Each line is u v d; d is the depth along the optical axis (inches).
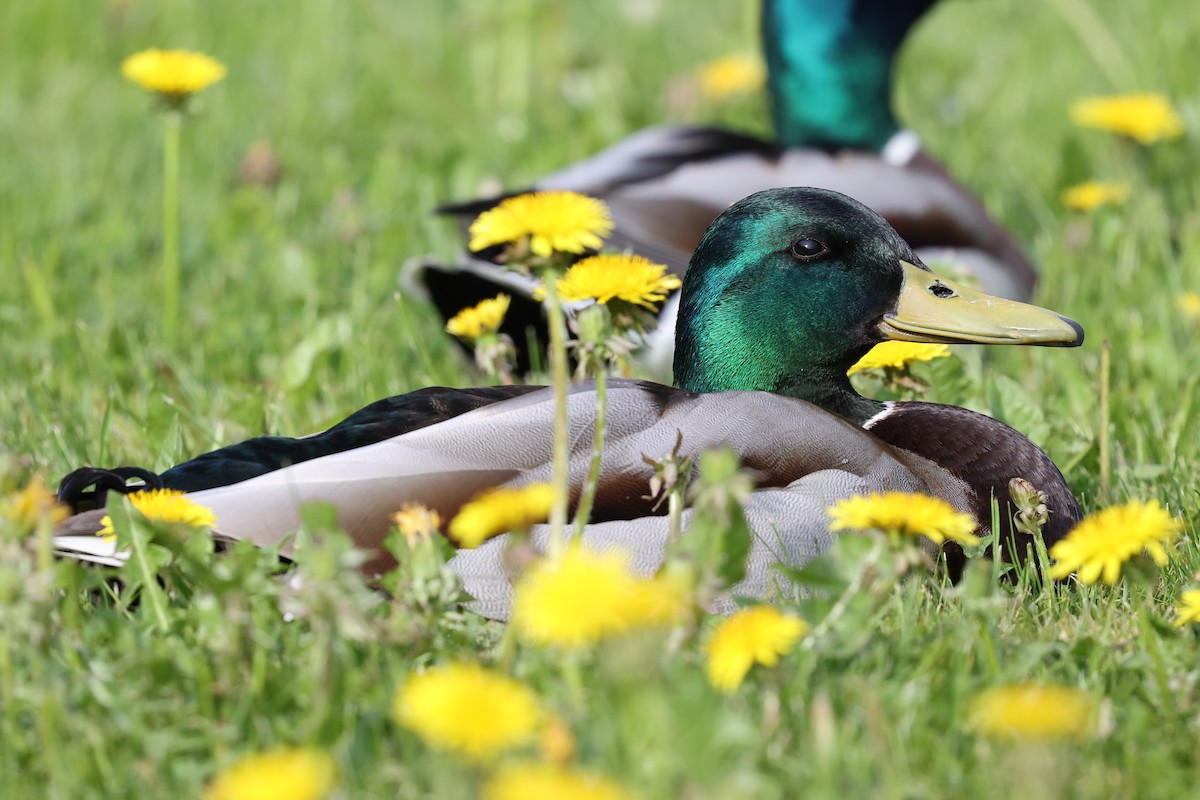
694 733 172.4
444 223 482.6
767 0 488.4
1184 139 538.3
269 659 223.6
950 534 209.5
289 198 503.8
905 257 301.4
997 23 716.0
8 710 204.5
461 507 242.2
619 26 724.7
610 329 228.4
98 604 245.3
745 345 301.6
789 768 195.3
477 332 304.0
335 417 333.1
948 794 195.2
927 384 321.7
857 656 219.0
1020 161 567.5
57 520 225.6
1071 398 349.4
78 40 679.1
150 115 593.0
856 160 450.9
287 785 163.0
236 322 415.2
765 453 259.0
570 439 251.9
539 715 193.5
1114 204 476.7
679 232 427.2
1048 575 254.8
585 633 171.3
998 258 455.8
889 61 479.2
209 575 214.8
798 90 481.4
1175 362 374.9
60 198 498.6
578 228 217.6
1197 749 205.5
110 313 417.1
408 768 194.7
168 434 308.3
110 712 208.7
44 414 348.5
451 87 646.5
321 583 195.9
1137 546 213.2
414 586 215.2
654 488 228.8
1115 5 707.4
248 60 665.0
